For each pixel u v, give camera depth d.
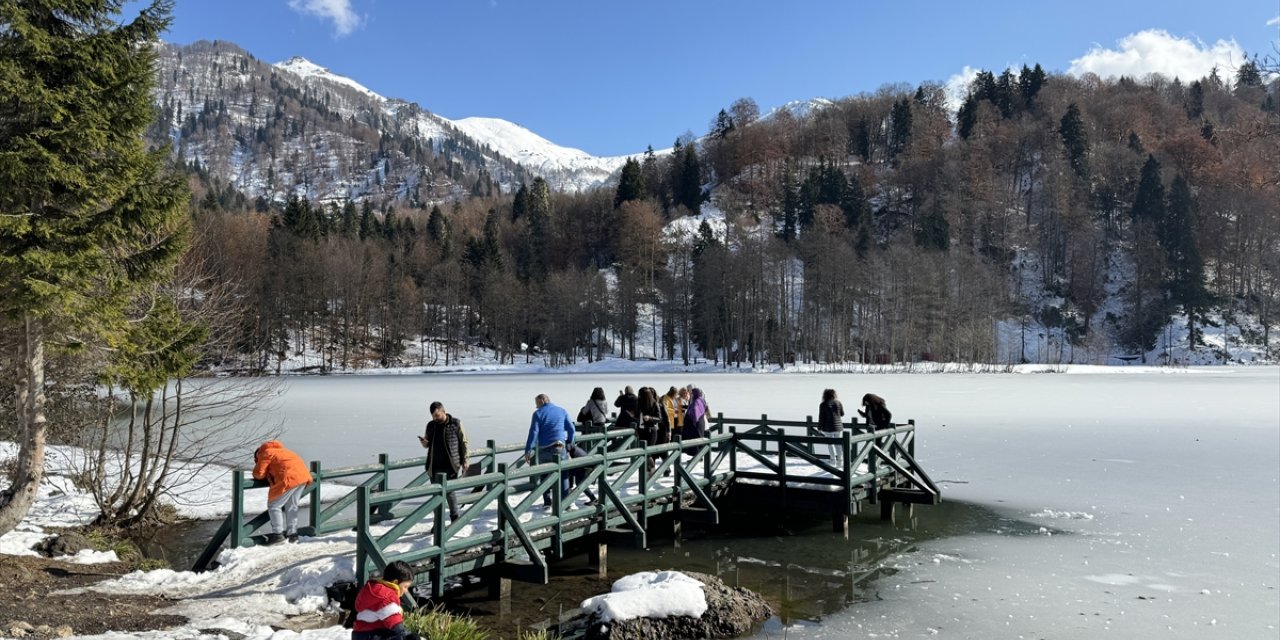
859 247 115.88
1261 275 107.50
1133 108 150.88
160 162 9.91
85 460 14.59
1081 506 15.09
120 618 7.51
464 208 173.38
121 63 9.23
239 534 9.83
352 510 14.70
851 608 9.59
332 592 8.58
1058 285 119.38
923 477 15.70
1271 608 9.39
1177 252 108.56
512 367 86.69
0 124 8.69
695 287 96.88
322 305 86.56
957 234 126.50
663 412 14.61
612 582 10.78
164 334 10.62
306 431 26.52
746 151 165.75
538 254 134.25
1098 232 126.25
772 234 125.81
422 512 8.98
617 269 122.62
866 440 14.48
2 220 7.96
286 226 102.00
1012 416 30.42
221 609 8.01
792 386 51.59
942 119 180.75
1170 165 119.62
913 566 11.51
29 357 9.26
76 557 10.54
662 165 175.88
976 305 87.12
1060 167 133.12
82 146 8.86
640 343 105.44
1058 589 10.26
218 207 105.38
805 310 91.25
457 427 11.00
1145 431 25.59
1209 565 11.20
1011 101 176.75
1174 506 14.95
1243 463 19.50
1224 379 58.97
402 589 5.31
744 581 10.80
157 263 9.73
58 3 8.83
